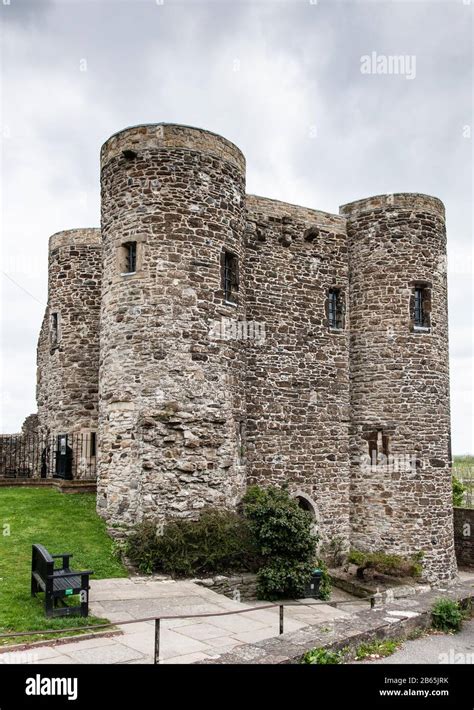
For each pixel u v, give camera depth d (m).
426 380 17.56
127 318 13.55
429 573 16.70
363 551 17.14
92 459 18.92
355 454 17.67
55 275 19.92
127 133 14.12
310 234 17.33
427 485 17.11
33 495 15.69
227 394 13.95
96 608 9.41
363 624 8.14
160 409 13.05
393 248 17.81
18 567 10.52
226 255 14.55
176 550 12.09
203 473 13.24
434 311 18.00
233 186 14.70
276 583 12.47
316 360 17.33
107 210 14.45
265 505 13.28
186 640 8.23
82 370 19.20
